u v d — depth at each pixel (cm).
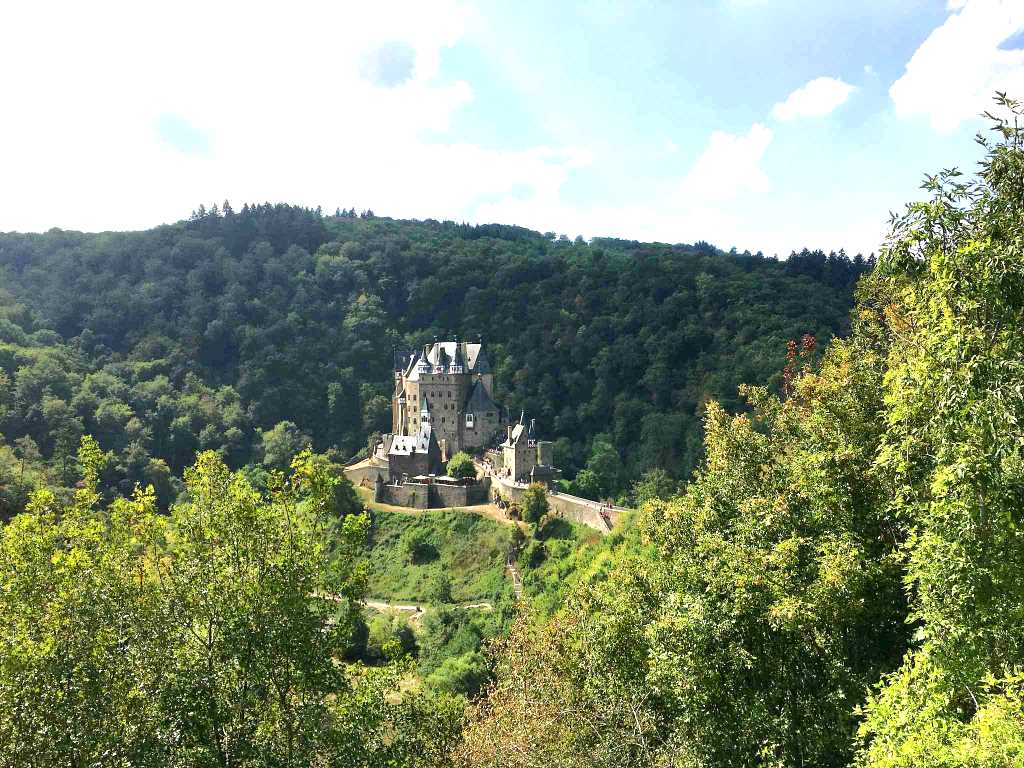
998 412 1447
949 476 1603
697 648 2327
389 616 7644
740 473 3186
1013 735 1331
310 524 2430
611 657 2934
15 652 1833
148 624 2111
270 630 2130
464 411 13212
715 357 15738
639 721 2678
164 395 15212
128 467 11919
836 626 2228
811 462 2703
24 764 1822
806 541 2456
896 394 1814
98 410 13250
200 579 2142
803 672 2344
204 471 2280
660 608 2875
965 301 1541
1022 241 1434
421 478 11119
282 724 2300
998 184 1564
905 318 2720
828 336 14800
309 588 2303
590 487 12350
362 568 2466
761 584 2312
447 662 6588
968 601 1691
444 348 13400
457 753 3100
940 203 1609
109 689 1991
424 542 9556
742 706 2312
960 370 1528
